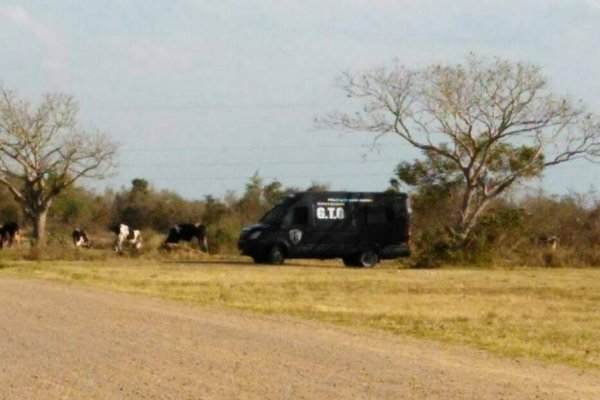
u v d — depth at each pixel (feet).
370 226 309.01
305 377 94.12
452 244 318.45
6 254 338.13
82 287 193.88
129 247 371.76
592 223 397.39
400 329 139.33
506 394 88.22
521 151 394.73
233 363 101.35
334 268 297.74
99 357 104.12
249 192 561.43
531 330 145.48
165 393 86.43
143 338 117.91
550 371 104.88
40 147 490.08
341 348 113.60
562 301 198.18
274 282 233.96
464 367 103.50
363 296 202.39
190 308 157.48
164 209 585.63
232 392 86.94
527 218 346.33
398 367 101.14
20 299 160.66
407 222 312.29
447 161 423.23
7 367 98.27
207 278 242.37
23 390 87.56
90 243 413.59
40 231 488.02
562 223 403.95
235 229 393.70
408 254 312.29
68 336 118.83
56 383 90.53
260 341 117.60
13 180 517.96
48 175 502.38
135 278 236.22
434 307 179.83
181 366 99.25
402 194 313.53
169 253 356.38
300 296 197.16
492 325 150.00
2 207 595.47
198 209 578.25
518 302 194.80
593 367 109.29
